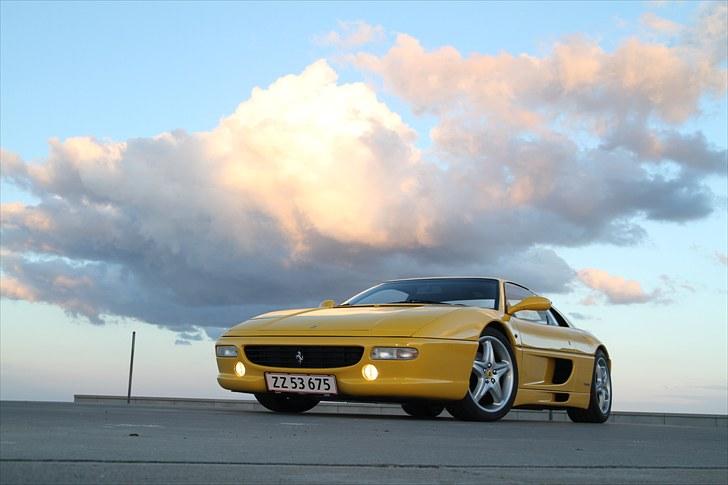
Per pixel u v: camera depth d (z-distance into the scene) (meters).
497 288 6.30
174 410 5.62
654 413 9.36
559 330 6.70
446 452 3.06
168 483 1.98
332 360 5.40
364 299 6.56
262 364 5.65
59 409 4.97
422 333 5.31
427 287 6.50
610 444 3.84
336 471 2.38
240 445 2.92
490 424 5.34
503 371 5.88
